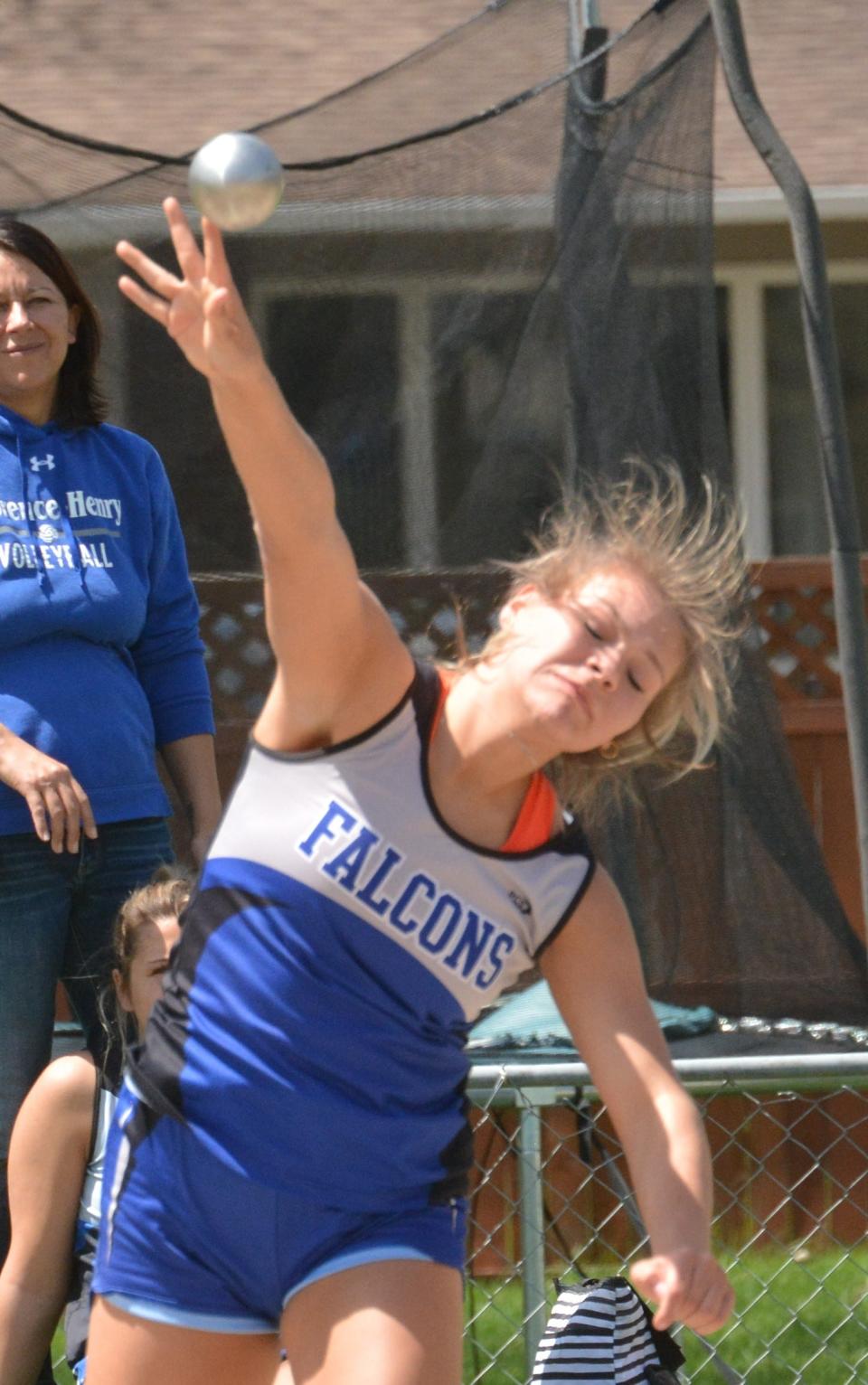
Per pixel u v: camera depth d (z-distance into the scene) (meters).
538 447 17.12
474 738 7.93
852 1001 15.48
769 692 15.97
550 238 17.23
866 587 23.30
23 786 10.92
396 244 17.53
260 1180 8.08
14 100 32.53
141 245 17.97
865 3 38.44
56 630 11.55
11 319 11.67
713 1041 15.19
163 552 12.67
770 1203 19.81
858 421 36.94
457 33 19.12
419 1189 8.30
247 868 8.06
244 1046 8.09
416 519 17.45
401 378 17.47
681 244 16.58
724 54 14.99
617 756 8.86
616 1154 18.44
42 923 11.47
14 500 11.63
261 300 17.58
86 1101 10.75
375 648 7.86
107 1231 8.66
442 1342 7.93
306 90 32.97
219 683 18.25
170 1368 8.44
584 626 7.94
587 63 17.06
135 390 17.78
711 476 16.28
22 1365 10.56
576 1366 10.63
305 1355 8.04
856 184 32.88
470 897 8.00
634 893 15.67
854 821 22.28
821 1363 16.83
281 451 7.27
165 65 33.72
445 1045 8.27
